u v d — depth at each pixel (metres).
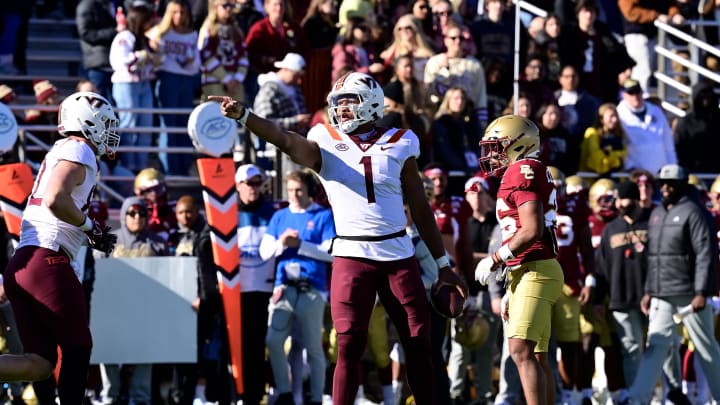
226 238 35.16
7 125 34.97
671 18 51.69
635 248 37.59
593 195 39.62
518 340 26.77
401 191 25.02
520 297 26.86
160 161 43.62
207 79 44.00
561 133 42.78
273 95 40.66
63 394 25.12
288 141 24.34
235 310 35.09
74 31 55.34
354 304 24.42
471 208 38.47
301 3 51.12
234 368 35.16
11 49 50.28
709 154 46.22
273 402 36.34
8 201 33.72
